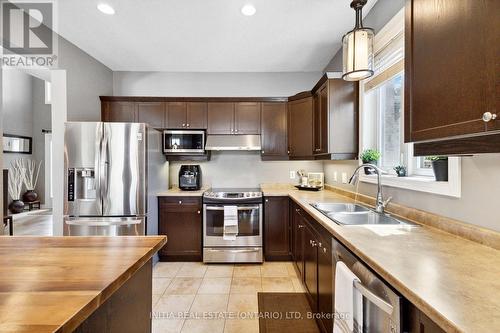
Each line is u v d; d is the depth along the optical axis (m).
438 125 0.96
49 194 6.89
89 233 2.73
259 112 3.71
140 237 1.26
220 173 4.01
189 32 2.76
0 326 0.56
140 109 3.64
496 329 0.60
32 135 6.80
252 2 2.25
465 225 1.30
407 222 1.65
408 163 1.98
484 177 1.22
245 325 2.03
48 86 6.91
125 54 3.31
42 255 1.01
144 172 2.82
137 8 2.33
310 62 3.59
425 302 0.71
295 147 3.53
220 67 3.76
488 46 0.75
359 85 2.58
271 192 3.38
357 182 2.64
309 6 2.30
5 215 4.14
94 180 2.76
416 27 1.10
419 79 1.08
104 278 0.81
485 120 0.75
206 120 3.69
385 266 0.95
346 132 2.64
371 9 2.36
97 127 2.72
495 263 0.98
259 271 3.03
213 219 3.28
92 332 0.79
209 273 2.98
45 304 0.65
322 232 1.83
